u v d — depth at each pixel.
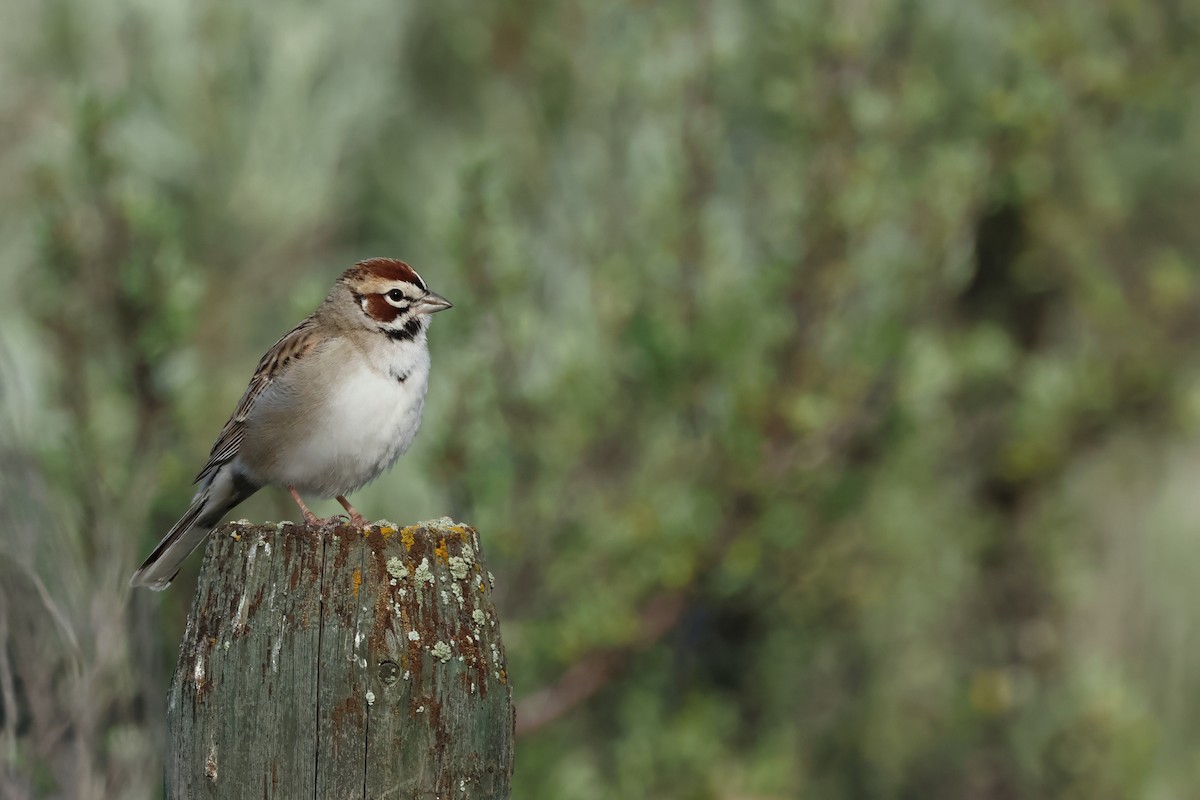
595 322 12.17
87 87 11.02
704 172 12.15
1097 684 14.16
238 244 14.02
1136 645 15.95
